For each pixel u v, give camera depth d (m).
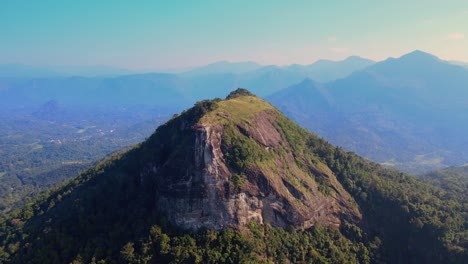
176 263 75.56
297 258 87.94
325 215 102.88
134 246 78.94
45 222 97.56
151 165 94.56
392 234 109.94
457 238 103.06
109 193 99.19
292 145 112.12
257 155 90.88
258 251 81.69
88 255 80.94
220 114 94.38
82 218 92.12
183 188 81.44
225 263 77.19
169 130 102.62
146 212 87.31
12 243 94.75
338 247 97.31
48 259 83.50
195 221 81.69
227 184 82.50
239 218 83.44
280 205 90.50
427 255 102.88
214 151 83.12
